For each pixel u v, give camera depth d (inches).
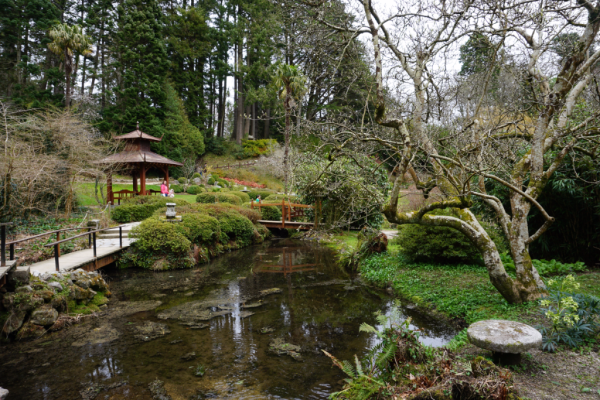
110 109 1291.8
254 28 1395.2
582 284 243.4
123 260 429.4
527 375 142.5
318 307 285.0
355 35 219.6
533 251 346.9
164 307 288.4
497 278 213.8
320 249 571.8
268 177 1400.1
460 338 198.7
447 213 340.5
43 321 232.5
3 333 221.6
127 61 1355.8
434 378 133.8
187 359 194.9
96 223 482.9
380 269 384.2
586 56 205.5
